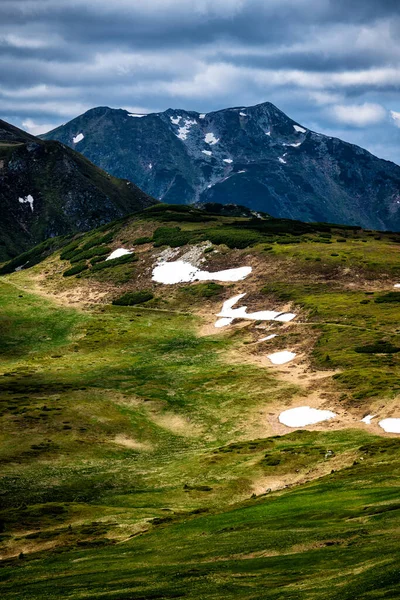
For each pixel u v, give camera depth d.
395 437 88.19
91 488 80.06
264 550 46.34
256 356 141.25
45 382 131.75
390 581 34.94
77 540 61.88
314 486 68.12
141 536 59.75
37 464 87.19
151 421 107.69
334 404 105.75
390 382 108.69
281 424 102.56
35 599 43.16
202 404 114.44
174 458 91.88
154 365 142.12
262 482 77.88
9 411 107.62
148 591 40.66
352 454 80.94
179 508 71.81
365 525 47.84
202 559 47.09
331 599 34.41
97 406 111.81
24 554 59.16
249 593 37.62
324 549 43.88
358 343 134.50
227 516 61.19
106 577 46.03
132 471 86.38
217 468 84.38
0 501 75.44
